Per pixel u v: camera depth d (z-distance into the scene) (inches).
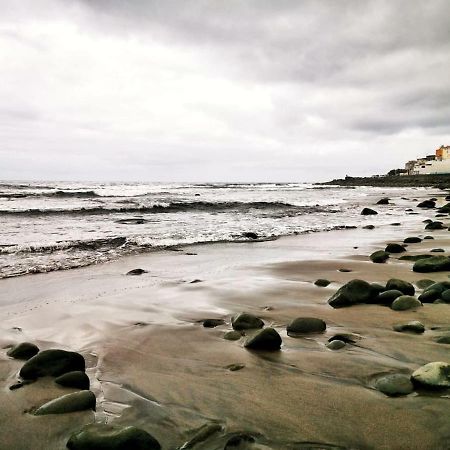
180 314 179.0
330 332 148.5
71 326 163.2
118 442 76.7
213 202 1008.9
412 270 258.4
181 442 82.0
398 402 93.9
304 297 202.5
